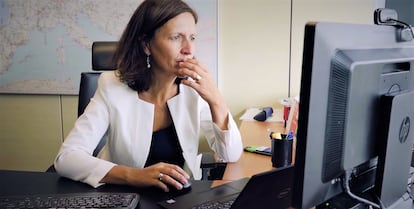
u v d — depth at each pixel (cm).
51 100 299
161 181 108
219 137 140
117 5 274
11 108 305
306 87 62
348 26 69
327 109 65
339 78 66
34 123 305
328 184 72
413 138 89
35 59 291
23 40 289
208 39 269
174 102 145
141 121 140
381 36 78
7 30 289
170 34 126
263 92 275
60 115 300
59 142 306
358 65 69
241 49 272
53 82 293
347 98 69
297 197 67
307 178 65
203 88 134
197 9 265
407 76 86
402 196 93
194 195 105
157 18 126
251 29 268
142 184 109
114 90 139
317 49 61
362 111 73
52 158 310
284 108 213
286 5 262
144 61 139
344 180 75
